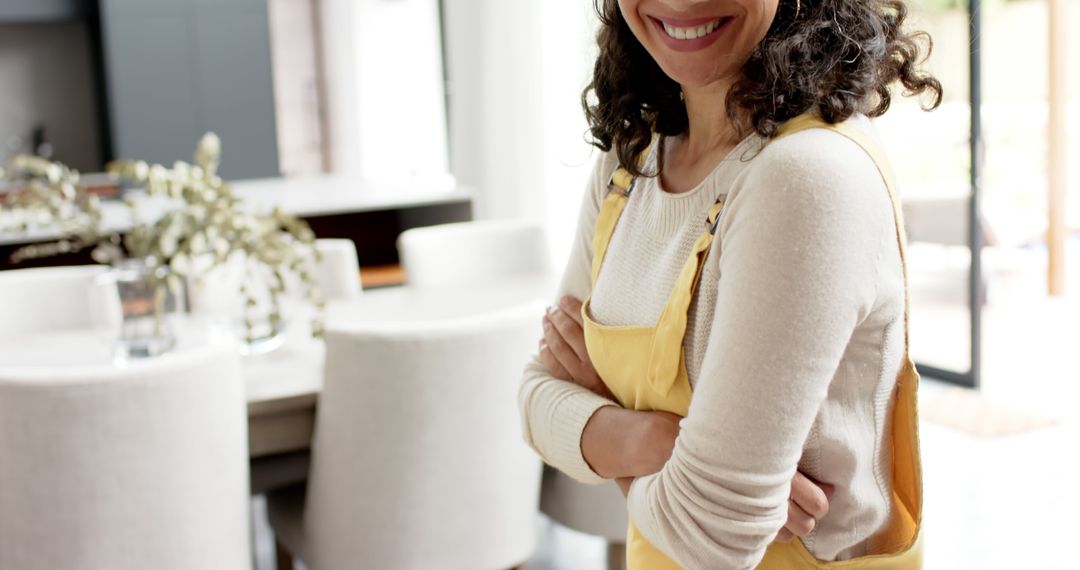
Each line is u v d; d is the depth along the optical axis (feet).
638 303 3.38
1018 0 19.56
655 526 3.08
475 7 18.94
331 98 27.27
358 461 6.72
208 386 6.15
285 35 27.25
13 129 23.13
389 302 9.77
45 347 8.52
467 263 10.98
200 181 7.95
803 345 2.70
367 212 15.58
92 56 23.41
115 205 14.07
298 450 8.63
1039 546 10.06
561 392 3.71
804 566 3.16
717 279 3.04
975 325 14.62
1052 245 19.03
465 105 19.74
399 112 25.76
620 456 3.39
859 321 2.86
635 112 3.61
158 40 21.57
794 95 2.89
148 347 7.93
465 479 6.90
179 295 8.13
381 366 6.51
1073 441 12.62
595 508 8.06
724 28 3.02
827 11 2.98
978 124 13.93
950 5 14.74
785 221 2.70
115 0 21.12
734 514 2.80
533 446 3.89
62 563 6.06
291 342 8.39
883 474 3.18
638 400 3.42
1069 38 20.13
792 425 2.74
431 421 6.68
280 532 7.64
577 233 4.05
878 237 2.77
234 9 22.09
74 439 5.87
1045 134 20.15
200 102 22.08
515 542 7.29
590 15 4.13
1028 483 11.50
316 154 28.22
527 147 17.95
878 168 2.82
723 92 3.21
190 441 6.15
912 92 3.26
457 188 15.40
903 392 3.11
